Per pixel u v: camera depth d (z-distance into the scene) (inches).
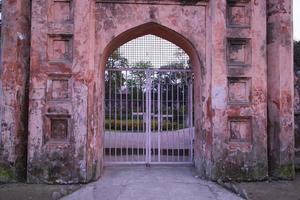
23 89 226.7
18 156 222.5
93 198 194.4
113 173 248.5
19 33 224.8
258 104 227.5
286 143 231.8
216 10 227.1
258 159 225.8
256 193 199.6
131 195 199.2
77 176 217.6
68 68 220.4
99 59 227.9
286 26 234.8
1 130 220.8
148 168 266.1
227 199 195.3
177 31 232.1
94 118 225.1
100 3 230.1
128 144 312.8
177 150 296.2
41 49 221.0
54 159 218.4
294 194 198.7
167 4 232.5
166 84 281.7
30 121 218.7
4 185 214.2
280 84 232.4
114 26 229.6
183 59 290.0
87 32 220.8
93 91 224.5
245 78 229.0
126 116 283.3
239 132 228.7
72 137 218.7
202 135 233.3
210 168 226.2
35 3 222.4
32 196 193.2
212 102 224.8
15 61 222.2
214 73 225.0
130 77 283.0
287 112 232.5
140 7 231.3
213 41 226.1
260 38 229.9
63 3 224.8
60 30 221.8
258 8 231.0
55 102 220.1
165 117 284.7
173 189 209.9
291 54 234.8
